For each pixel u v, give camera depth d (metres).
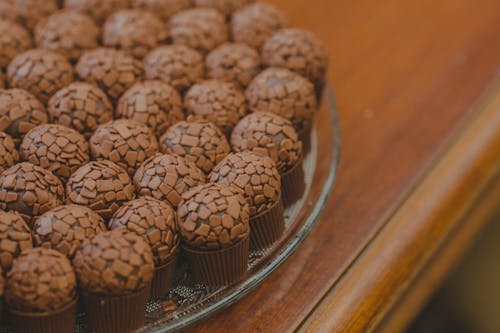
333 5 0.63
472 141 0.56
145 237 0.44
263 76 0.50
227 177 0.46
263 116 0.48
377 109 0.57
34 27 0.54
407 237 0.51
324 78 0.53
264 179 0.46
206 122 0.48
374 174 0.54
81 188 0.45
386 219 0.52
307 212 0.49
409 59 0.60
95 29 0.53
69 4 0.55
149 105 0.49
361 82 0.59
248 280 0.46
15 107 0.47
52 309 0.42
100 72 0.50
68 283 0.42
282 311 0.48
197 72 0.51
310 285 0.49
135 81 0.50
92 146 0.47
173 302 0.46
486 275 0.66
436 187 0.53
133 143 0.47
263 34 0.53
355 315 0.48
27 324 0.43
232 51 0.52
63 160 0.46
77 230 0.44
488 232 0.64
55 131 0.47
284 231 0.48
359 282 0.49
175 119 0.49
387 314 0.52
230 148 0.49
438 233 0.52
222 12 0.55
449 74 0.60
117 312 0.44
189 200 0.45
